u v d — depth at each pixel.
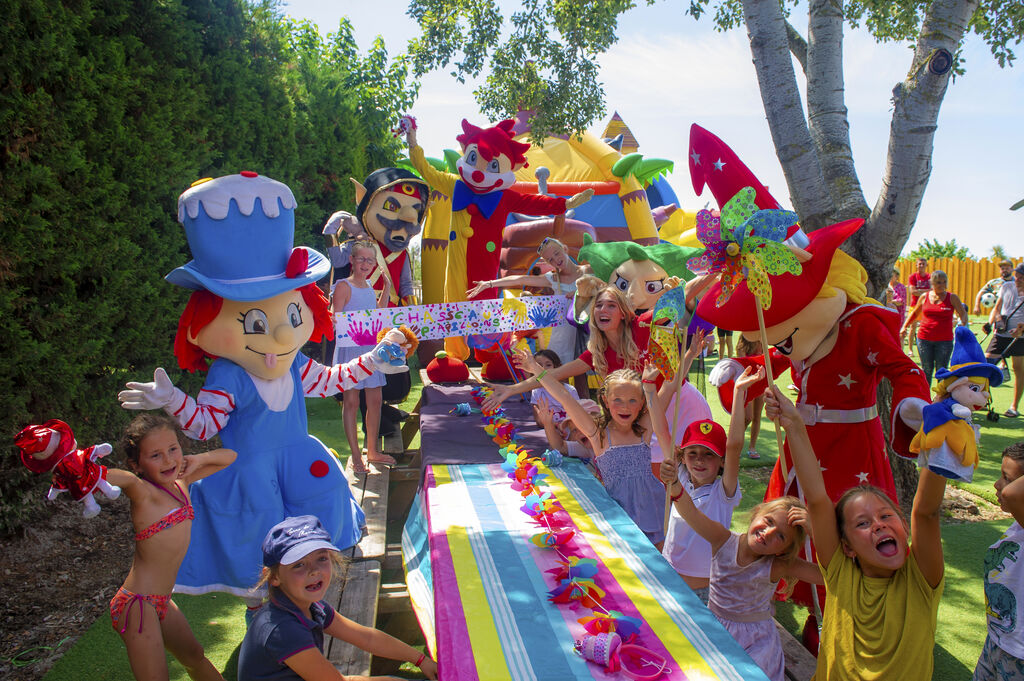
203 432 3.69
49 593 4.71
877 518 2.66
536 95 8.72
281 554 2.72
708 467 3.81
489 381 7.77
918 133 5.22
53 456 2.73
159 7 7.11
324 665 2.73
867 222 5.63
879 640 2.62
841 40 6.18
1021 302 9.45
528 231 9.14
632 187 11.05
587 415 4.58
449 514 4.02
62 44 5.45
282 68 10.99
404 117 7.40
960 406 2.47
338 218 7.21
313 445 4.07
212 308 3.82
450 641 2.73
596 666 2.56
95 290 6.06
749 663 2.58
